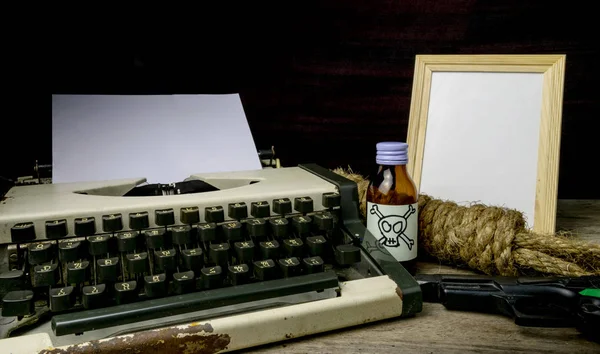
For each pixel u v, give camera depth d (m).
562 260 0.53
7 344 0.40
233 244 0.51
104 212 0.48
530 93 0.63
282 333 0.44
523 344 0.45
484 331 0.47
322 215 0.53
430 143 0.66
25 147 0.70
